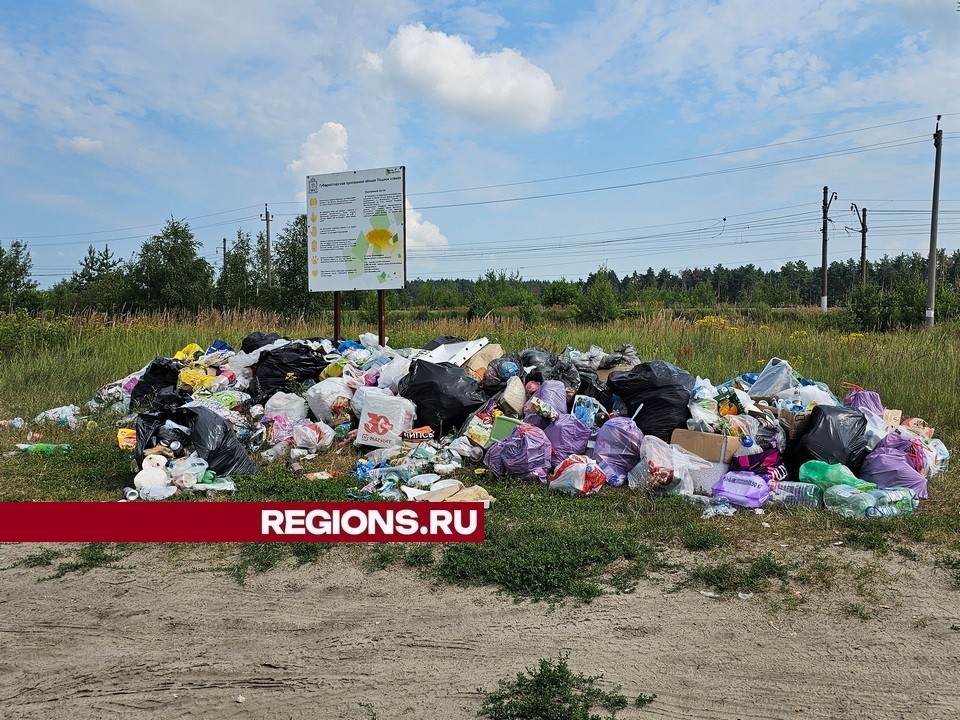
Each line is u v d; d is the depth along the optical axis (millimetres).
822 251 37094
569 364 7516
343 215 10125
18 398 9852
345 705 3018
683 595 3912
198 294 30172
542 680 3113
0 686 3240
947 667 3172
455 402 7086
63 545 4852
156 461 6047
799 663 3230
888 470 5523
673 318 16938
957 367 8930
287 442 7074
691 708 2926
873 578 4023
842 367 9664
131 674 3307
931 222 23609
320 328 17344
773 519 4957
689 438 6020
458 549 4523
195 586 4223
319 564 4461
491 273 34656
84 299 31109
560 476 5684
